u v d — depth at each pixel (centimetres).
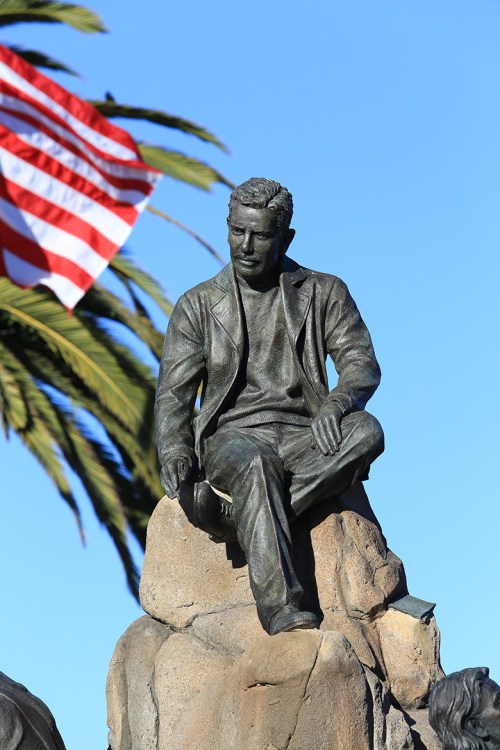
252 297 1261
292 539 1225
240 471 1183
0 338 1850
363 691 1140
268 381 1250
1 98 1609
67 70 1869
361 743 1133
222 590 1227
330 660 1133
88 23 1841
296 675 1130
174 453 1230
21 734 1177
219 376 1254
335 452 1208
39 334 1845
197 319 1265
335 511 1237
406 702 1212
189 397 1255
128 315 1836
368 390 1240
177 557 1241
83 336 1791
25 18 1844
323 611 1213
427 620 1231
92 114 1630
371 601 1220
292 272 1268
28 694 1210
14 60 1617
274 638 1144
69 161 1617
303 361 1252
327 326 1264
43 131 1614
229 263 1286
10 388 1803
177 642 1222
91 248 1614
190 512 1201
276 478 1185
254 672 1141
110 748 1245
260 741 1134
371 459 1218
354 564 1225
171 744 1180
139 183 1627
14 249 1600
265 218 1238
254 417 1240
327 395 1243
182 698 1202
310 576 1220
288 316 1253
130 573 1830
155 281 1845
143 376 1800
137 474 1850
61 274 1606
